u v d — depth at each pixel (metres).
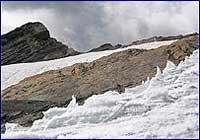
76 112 19.77
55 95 27.19
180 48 28.55
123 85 25.97
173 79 22.06
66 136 17.02
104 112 19.45
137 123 17.33
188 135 15.61
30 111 24.83
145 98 20.17
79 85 27.78
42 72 34.91
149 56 29.41
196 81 21.31
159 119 17.19
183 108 18.17
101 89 26.27
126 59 30.17
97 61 31.25
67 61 38.72
